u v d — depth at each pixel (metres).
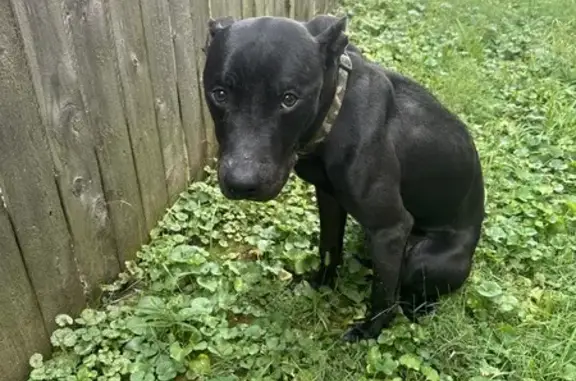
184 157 1.21
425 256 0.98
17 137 0.77
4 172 0.76
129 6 0.95
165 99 1.10
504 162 1.34
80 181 0.91
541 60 1.75
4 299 0.82
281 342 0.95
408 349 0.95
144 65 1.02
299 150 0.80
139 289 1.07
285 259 1.11
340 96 0.79
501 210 1.21
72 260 0.94
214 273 1.05
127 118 1.00
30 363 0.89
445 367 0.94
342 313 1.05
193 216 1.18
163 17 1.05
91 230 0.96
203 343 0.94
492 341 0.97
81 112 0.88
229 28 0.72
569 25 1.96
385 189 0.85
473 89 1.58
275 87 0.69
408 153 0.89
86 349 0.92
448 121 0.94
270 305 1.03
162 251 1.09
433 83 1.59
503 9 2.01
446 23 1.89
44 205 0.85
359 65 0.84
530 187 1.27
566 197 1.27
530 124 1.50
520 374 0.92
